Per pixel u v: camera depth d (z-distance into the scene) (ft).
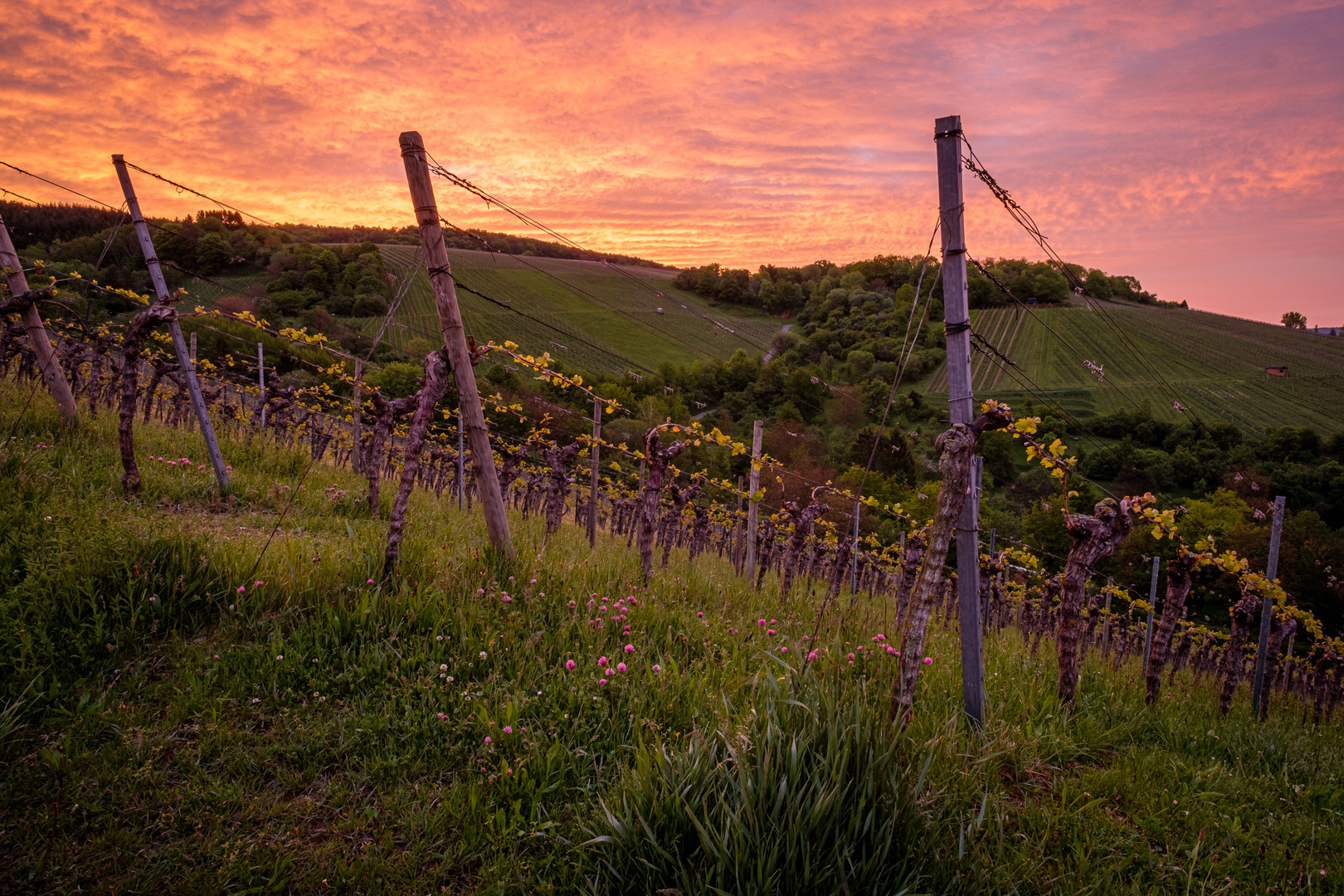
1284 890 11.10
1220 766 15.90
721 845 8.45
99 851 8.91
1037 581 53.16
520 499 63.46
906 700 13.06
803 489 103.71
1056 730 16.01
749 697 13.50
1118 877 10.84
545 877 9.40
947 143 15.37
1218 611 115.03
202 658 12.77
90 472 21.26
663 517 53.21
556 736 11.87
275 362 73.77
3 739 10.39
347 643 14.06
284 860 9.04
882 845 9.05
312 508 24.68
